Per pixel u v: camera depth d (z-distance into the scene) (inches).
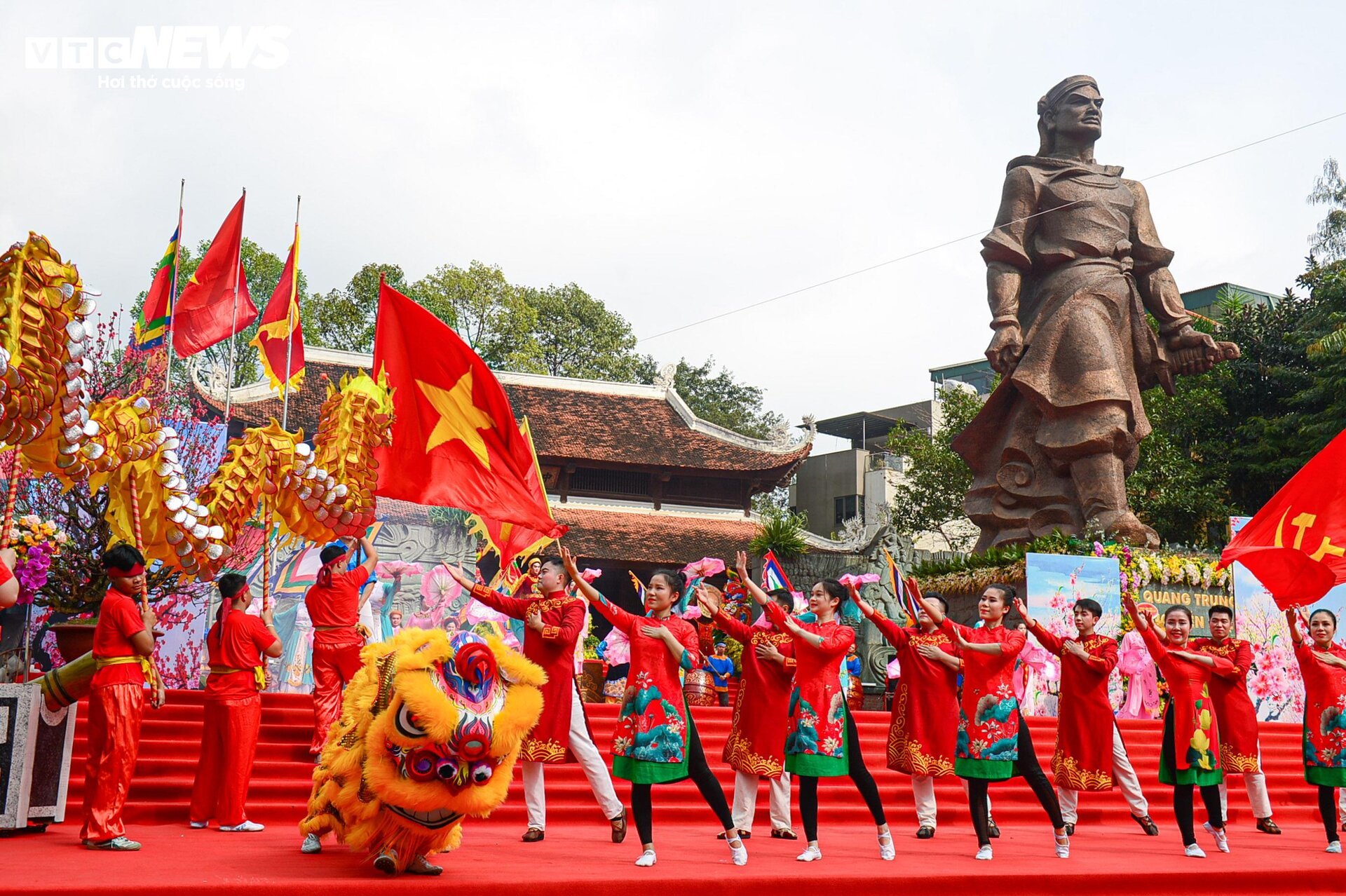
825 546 1101.7
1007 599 300.5
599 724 421.1
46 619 434.0
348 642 342.0
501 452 399.2
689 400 1787.6
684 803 359.6
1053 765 346.9
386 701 223.9
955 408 1170.6
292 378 455.2
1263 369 1062.4
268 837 277.0
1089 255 663.1
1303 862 296.7
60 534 383.2
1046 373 649.0
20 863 222.2
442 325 390.6
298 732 362.3
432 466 394.6
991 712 288.7
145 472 310.2
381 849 225.1
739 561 295.6
